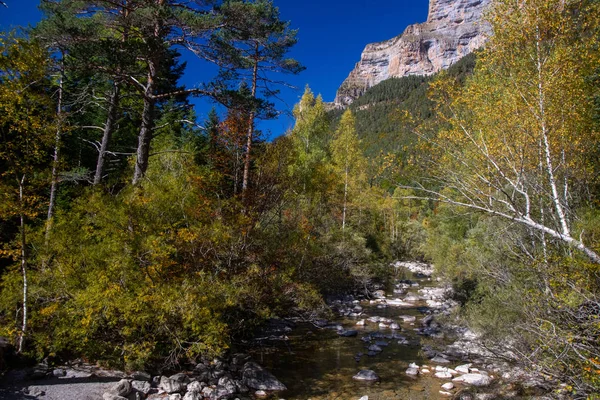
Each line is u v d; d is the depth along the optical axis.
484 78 8.71
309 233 14.77
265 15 10.69
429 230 27.75
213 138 13.27
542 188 6.96
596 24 7.48
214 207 11.08
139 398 7.23
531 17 7.68
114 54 9.44
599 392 5.36
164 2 10.34
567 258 6.60
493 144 7.40
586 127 8.11
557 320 6.13
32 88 8.12
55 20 9.44
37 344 7.86
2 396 6.41
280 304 12.24
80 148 18.09
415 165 8.05
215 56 11.12
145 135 10.99
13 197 7.61
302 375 9.59
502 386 8.31
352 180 25.73
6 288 8.21
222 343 8.55
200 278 9.16
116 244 8.55
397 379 9.38
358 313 17.12
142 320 7.96
